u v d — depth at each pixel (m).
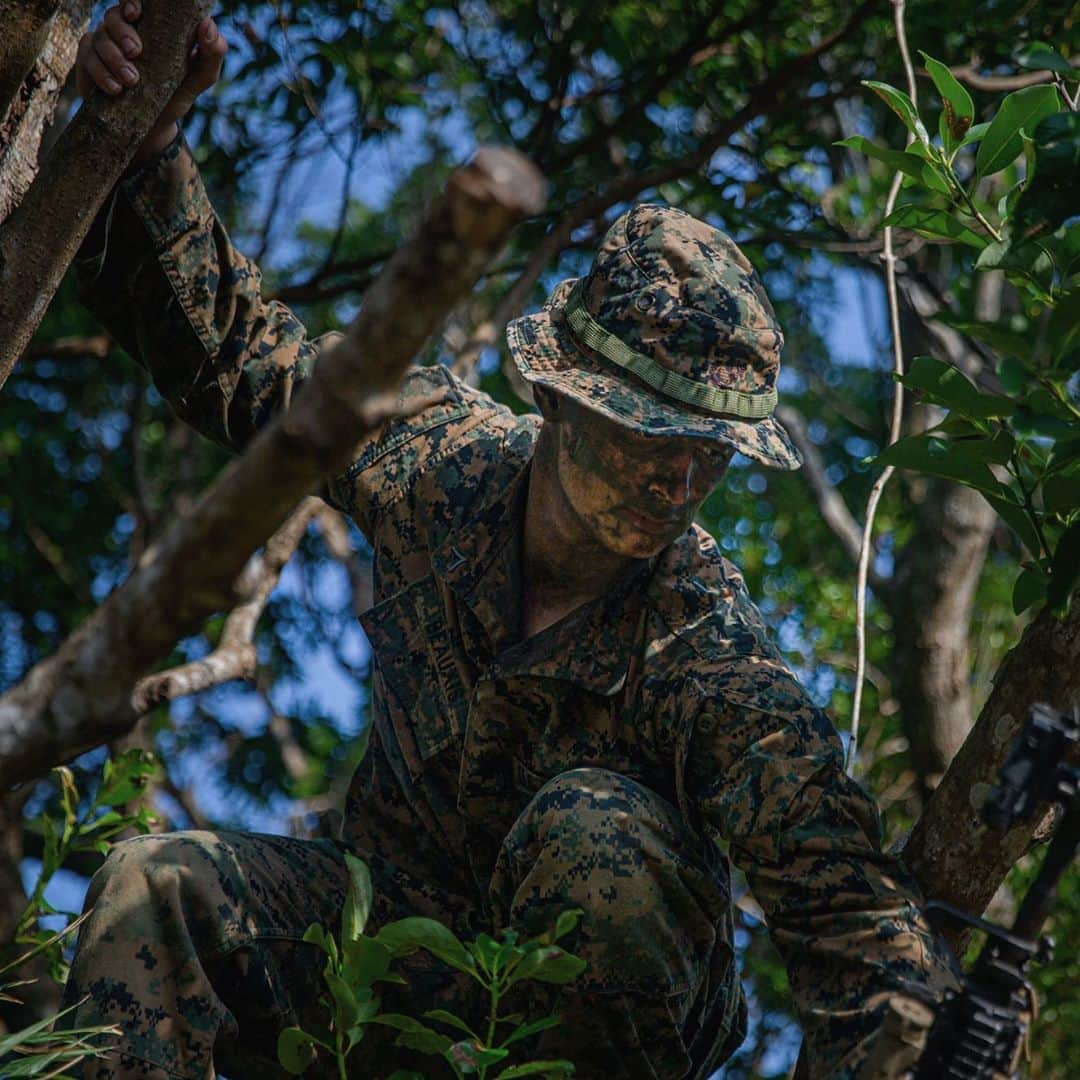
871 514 4.92
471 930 4.27
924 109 8.07
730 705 3.88
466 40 8.95
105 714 2.22
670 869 3.78
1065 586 3.54
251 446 2.27
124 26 3.55
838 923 3.61
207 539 2.23
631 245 4.13
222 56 4.09
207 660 6.07
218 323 4.36
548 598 4.20
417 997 4.11
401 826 4.35
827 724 3.89
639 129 8.70
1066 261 3.77
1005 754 3.66
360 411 2.23
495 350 10.46
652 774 4.09
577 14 8.62
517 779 4.19
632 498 3.94
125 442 11.15
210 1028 3.70
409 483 4.38
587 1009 3.77
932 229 4.01
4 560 11.09
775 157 8.60
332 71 8.26
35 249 3.56
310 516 6.61
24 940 4.86
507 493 4.27
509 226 2.17
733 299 4.04
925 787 9.80
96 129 3.55
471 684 4.23
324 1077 4.11
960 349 9.76
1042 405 3.70
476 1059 3.36
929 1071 3.17
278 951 3.99
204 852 3.90
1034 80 7.94
